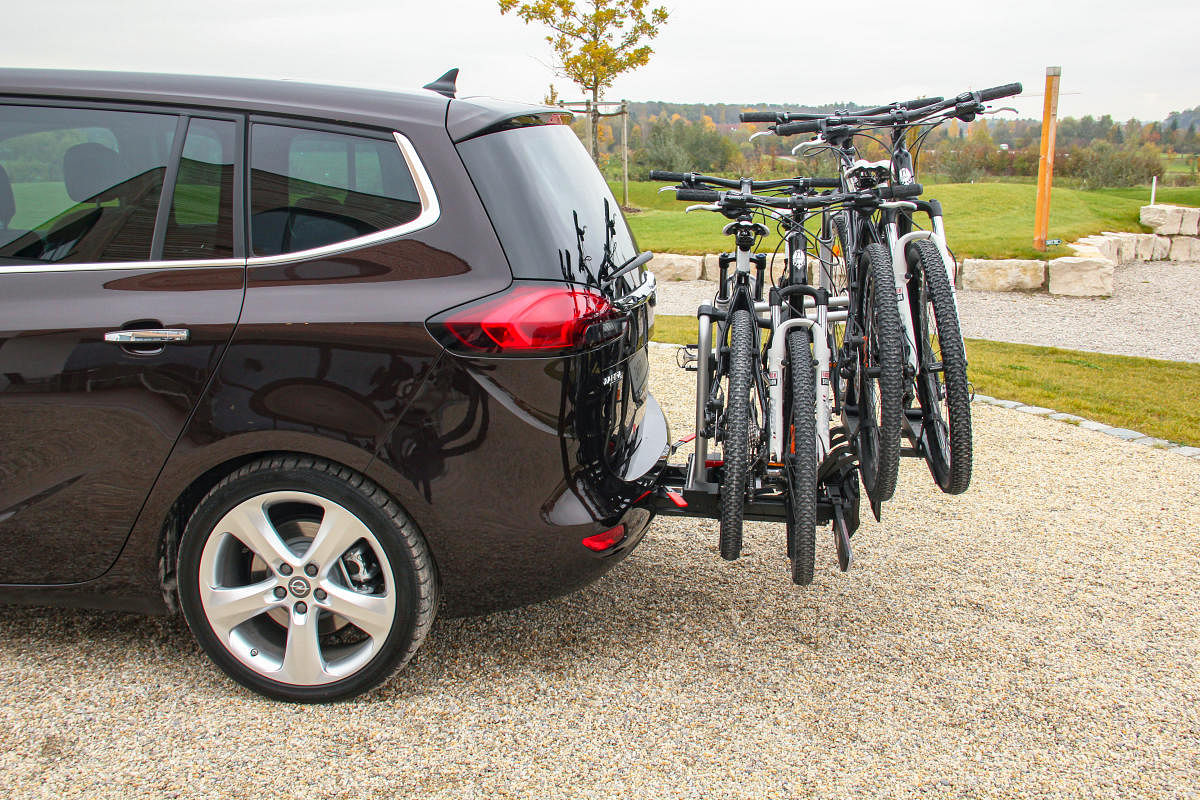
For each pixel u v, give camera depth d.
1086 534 4.22
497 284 2.50
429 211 2.54
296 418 2.52
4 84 2.76
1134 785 2.47
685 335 9.43
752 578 3.72
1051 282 14.36
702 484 3.13
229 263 2.59
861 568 3.83
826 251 3.83
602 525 2.68
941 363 3.07
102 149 2.69
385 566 2.61
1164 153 46.38
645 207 29.22
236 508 2.63
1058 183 40.44
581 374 2.58
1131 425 6.14
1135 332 11.22
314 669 2.71
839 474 3.31
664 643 3.18
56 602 2.86
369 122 2.60
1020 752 2.61
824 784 2.45
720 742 2.62
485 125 2.64
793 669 3.03
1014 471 5.15
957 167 38.88
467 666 3.00
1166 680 3.00
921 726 2.72
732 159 36.12
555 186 2.76
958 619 3.39
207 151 2.65
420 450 2.50
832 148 3.97
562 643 3.16
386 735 2.61
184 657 2.99
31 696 2.75
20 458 2.68
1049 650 3.18
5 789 2.35
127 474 2.64
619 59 23.22
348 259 2.55
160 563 2.76
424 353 2.47
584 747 2.58
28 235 2.70
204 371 2.54
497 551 2.61
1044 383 7.55
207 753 2.51
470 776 2.45
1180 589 3.66
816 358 3.04
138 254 2.64
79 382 2.59
